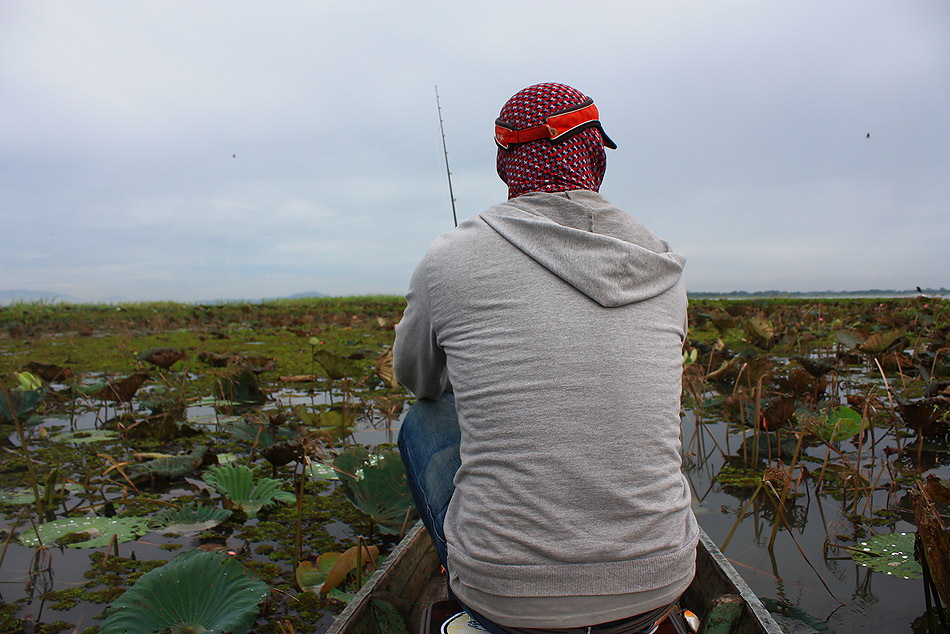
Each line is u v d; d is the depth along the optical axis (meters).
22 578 1.87
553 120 1.26
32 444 3.54
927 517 1.54
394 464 2.37
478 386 1.09
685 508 1.10
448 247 1.22
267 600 1.76
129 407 4.61
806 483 2.75
